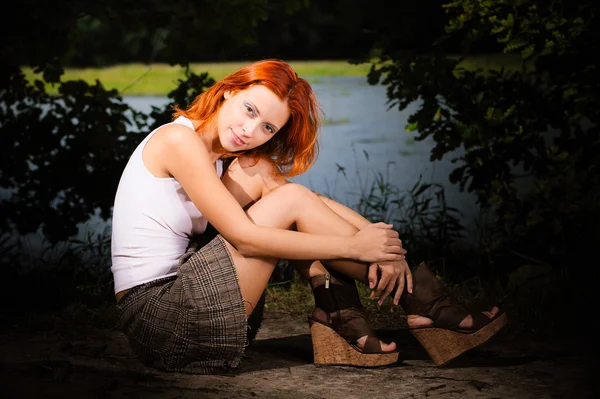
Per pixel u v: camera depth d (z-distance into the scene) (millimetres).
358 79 19188
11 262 4941
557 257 4855
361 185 7648
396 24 23406
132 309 2945
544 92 4930
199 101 3029
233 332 2918
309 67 22812
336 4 26594
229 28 5488
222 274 2889
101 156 5090
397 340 3680
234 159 3191
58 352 3266
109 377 2914
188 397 2740
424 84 4754
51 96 5254
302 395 2812
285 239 2900
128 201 2969
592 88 4707
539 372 3135
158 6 5461
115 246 2994
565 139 4812
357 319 3143
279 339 3686
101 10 5480
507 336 3734
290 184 3027
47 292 4359
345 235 2992
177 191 2969
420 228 5492
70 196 5234
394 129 11594
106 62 25047
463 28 4898
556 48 4543
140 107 12367
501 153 4855
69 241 5062
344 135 10977
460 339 3109
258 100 2932
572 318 3990
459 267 5105
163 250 2961
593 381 3029
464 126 4684
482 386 2941
